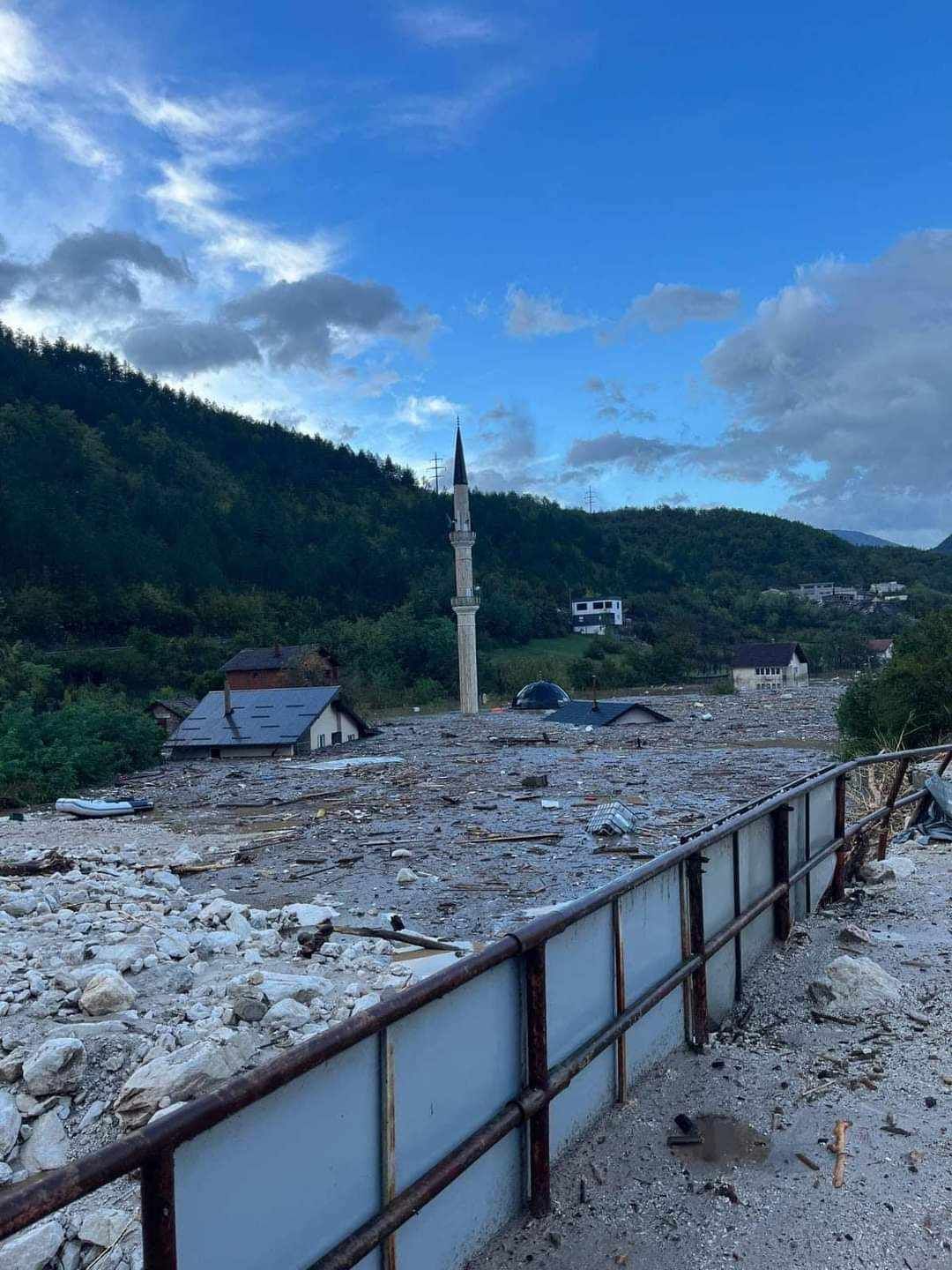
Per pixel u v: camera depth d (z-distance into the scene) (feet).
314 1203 7.34
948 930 20.04
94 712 109.91
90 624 321.52
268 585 411.13
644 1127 11.83
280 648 226.58
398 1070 8.23
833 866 22.79
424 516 576.61
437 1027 8.75
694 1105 12.42
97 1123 16.46
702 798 64.80
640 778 78.18
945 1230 9.68
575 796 68.18
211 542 419.74
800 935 19.45
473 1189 9.37
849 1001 16.02
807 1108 12.35
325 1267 7.27
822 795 22.27
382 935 30.68
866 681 92.63
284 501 573.74
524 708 196.85
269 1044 19.08
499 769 89.71
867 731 87.35
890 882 24.85
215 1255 6.45
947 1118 12.01
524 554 515.09
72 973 22.27
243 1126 6.72
